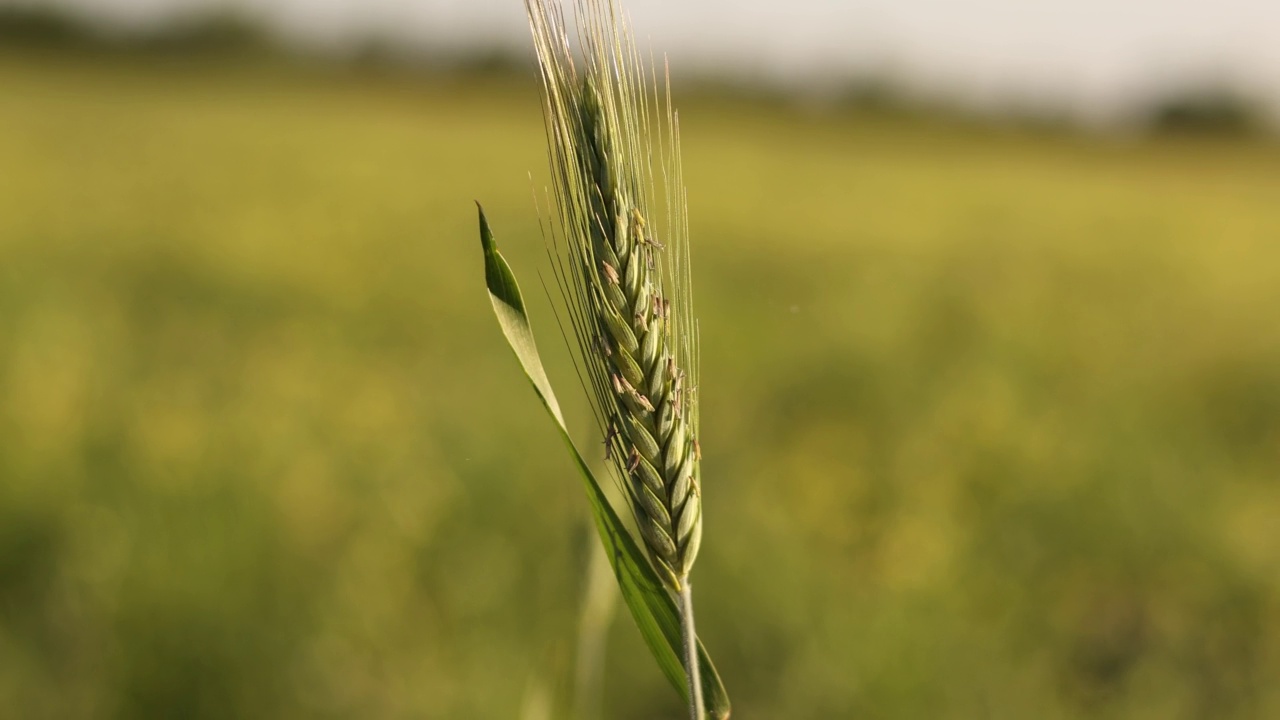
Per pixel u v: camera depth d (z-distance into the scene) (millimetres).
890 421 7699
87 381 7270
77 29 76062
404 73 75188
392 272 13398
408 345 9664
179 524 4703
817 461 6523
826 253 18188
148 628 3920
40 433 5914
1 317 9250
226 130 37344
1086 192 37531
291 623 4008
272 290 11930
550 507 5266
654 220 1328
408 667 3852
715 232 19578
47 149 27781
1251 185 48688
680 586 1338
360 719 3631
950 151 59250
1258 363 10906
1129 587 5109
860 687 3871
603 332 1315
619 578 1529
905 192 32375
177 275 12531
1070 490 6242
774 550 4863
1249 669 4340
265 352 8875
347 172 25938
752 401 8109
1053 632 4578
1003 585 4906
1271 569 5172
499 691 3684
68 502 4840
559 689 2607
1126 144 69812
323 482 5520
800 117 71125
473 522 5121
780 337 10547
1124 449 7168
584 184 1314
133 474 5352
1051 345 11258
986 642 4285
